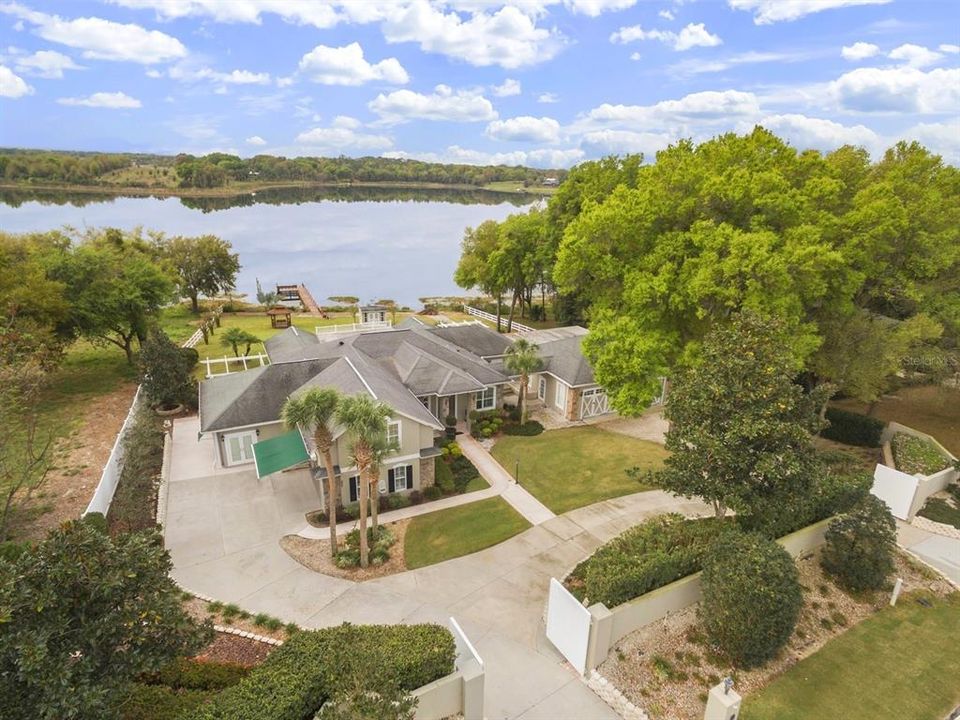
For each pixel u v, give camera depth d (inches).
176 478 1037.2
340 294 3415.4
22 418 1027.3
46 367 1163.3
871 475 908.0
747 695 578.9
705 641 634.8
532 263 2137.1
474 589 746.8
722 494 658.8
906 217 1019.9
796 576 605.9
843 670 620.1
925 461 1007.0
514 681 596.4
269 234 5364.2
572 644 609.6
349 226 6013.8
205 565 789.9
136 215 5620.1
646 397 1063.6
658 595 639.8
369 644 524.1
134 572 407.8
